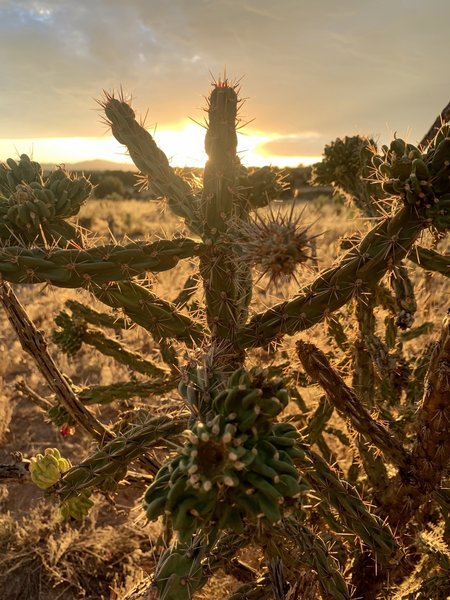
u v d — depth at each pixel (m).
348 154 3.15
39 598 3.61
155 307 2.13
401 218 1.77
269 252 1.44
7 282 1.97
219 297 1.99
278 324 1.94
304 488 1.26
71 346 3.57
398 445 1.93
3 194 2.40
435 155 1.67
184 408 1.92
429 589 2.14
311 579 1.78
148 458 2.48
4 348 7.37
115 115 2.04
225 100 1.88
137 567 3.68
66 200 2.23
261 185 2.31
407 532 2.62
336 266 1.89
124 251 1.97
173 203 2.06
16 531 3.97
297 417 3.43
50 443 5.32
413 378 3.22
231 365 1.99
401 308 2.44
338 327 3.07
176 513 1.22
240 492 1.24
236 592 2.10
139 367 3.57
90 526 4.17
